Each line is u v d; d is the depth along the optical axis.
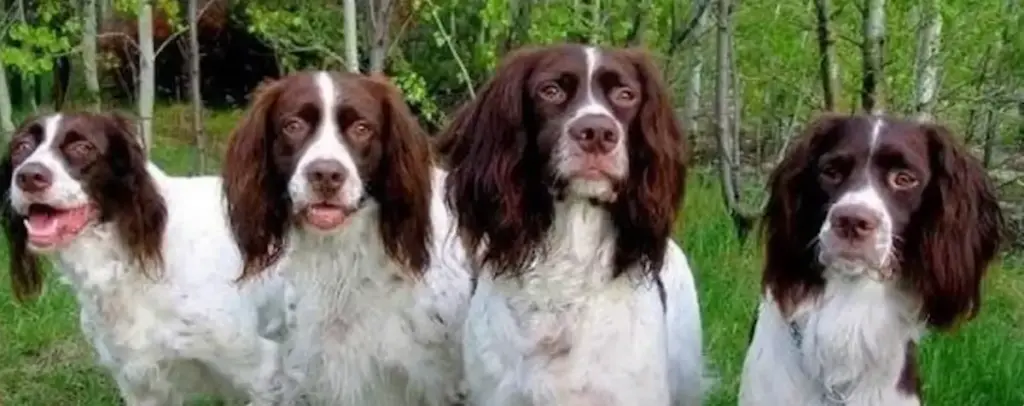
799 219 1.36
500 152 1.40
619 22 2.75
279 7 3.63
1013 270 2.53
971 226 1.35
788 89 3.19
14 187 1.61
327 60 3.50
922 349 1.95
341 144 1.48
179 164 3.79
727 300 2.23
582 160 1.34
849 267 1.30
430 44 3.59
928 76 2.90
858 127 1.33
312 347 1.58
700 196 2.76
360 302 1.55
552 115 1.36
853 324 1.36
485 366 1.45
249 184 1.52
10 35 3.39
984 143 3.39
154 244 1.68
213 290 1.71
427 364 1.58
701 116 3.39
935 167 1.34
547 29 2.73
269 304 1.70
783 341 1.40
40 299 2.33
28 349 2.24
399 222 1.53
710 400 1.87
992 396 1.92
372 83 1.53
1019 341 2.13
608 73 1.36
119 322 1.70
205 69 5.02
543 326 1.41
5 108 3.59
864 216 1.27
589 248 1.40
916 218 1.34
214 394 1.81
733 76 2.84
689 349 1.59
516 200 1.39
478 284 1.47
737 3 2.84
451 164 1.46
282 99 1.50
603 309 1.41
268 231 1.53
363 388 1.59
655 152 1.39
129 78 4.58
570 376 1.41
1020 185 3.23
